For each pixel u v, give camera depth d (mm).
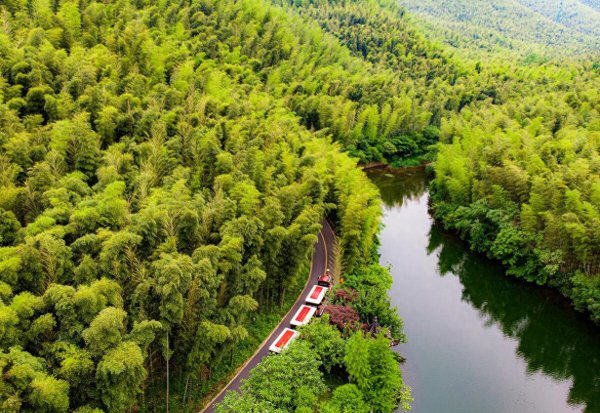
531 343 58219
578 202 63719
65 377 28594
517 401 47531
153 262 36906
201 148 60812
